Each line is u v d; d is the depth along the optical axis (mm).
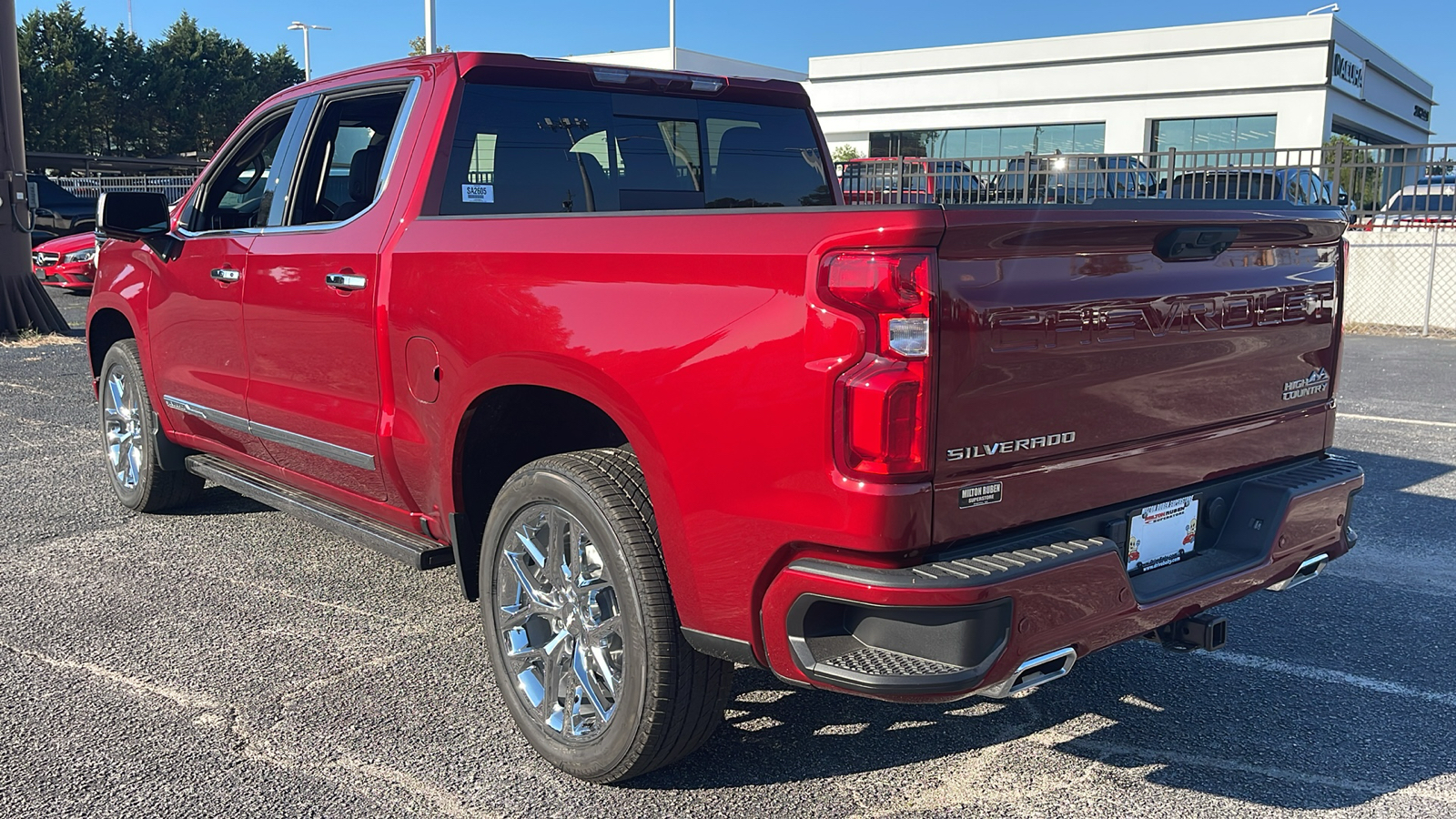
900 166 16422
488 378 3141
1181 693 3609
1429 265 14117
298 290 3928
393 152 3707
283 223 4211
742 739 3260
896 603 2314
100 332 5734
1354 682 3691
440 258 3314
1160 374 2801
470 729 3307
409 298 3424
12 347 11633
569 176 3920
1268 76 33719
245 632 4031
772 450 2459
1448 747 3232
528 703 3150
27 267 12617
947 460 2377
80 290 17812
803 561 2459
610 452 2988
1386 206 14289
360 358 3680
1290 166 14406
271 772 3037
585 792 2957
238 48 62688
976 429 2414
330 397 3871
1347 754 3193
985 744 3244
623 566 2777
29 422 7727
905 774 3064
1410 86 41562
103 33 57188
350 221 3773
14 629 4035
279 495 4312
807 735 3289
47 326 12719
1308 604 4418
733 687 3613
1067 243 2527
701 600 2666
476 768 3076
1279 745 3250
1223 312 2949
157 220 4734
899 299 2291
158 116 59219
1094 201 2617
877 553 2357
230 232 4406
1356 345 12734
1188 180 15000
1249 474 3205
